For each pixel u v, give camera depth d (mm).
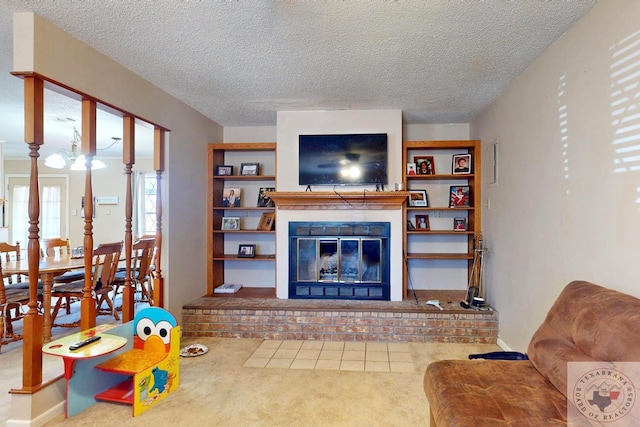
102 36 2396
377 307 3701
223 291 4434
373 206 4066
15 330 3781
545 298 2578
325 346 3535
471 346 3496
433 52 2625
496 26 2256
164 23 2234
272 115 4348
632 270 1731
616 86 1843
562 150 2352
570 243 2260
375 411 2336
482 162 4094
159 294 3455
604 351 1434
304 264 4145
